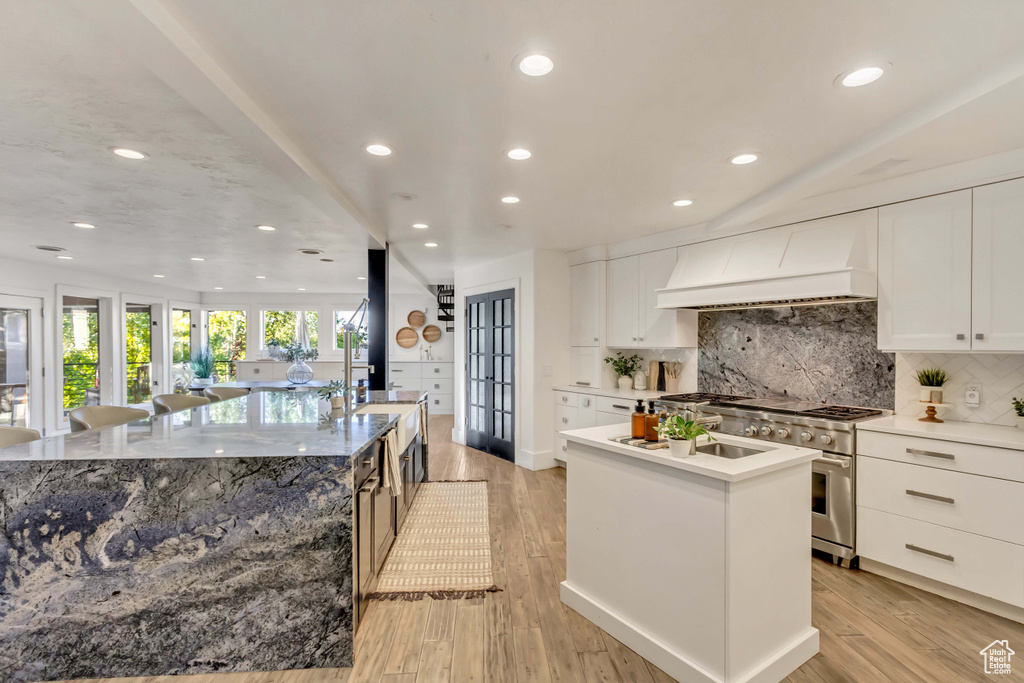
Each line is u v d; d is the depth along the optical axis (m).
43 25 1.44
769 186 3.03
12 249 5.05
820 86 1.85
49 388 6.08
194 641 2.02
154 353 8.13
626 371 4.95
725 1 1.38
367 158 2.55
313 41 1.55
